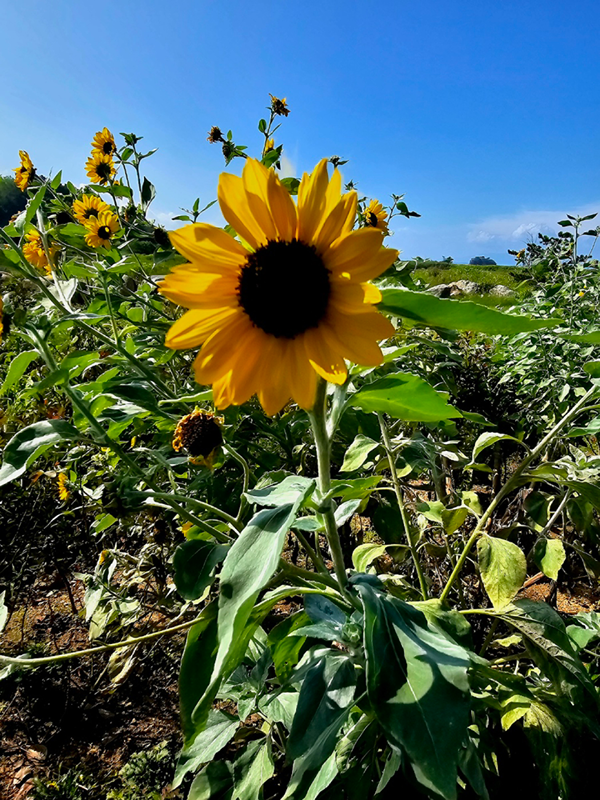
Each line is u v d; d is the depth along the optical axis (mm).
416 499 2576
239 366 1254
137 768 2328
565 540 2674
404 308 1168
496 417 4586
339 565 1536
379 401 1410
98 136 4027
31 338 1793
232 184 1220
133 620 2605
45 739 2650
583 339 1182
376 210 3248
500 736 1917
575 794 1624
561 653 1648
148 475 1726
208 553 1445
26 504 3371
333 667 1579
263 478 1928
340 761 1573
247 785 1749
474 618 2398
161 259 3057
